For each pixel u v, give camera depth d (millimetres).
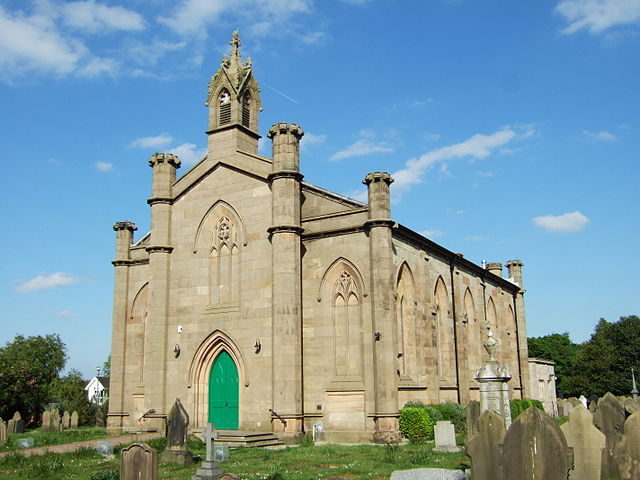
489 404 23109
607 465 15672
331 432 34031
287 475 21875
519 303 65062
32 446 35438
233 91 40406
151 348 39156
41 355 86562
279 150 36750
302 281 36656
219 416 37219
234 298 37812
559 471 13234
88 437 40188
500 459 14430
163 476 22984
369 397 33438
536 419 13562
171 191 41469
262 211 37531
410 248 40312
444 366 44281
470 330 50719
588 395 95562
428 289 41562
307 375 35375
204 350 38062
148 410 38344
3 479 23141
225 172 39594
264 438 33125
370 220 34719
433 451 27766
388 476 21266
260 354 35719
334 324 35312
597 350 96500
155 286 40000
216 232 39312
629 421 15328
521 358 63438
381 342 33406
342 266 35812
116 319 44156
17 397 63000
